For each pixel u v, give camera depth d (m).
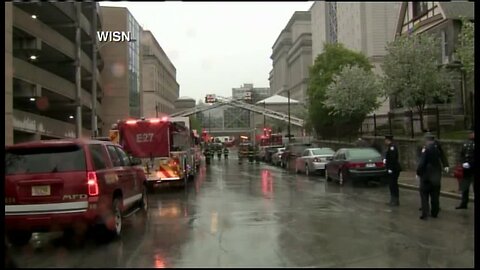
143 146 20.48
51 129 36.59
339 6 72.50
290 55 120.06
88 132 49.53
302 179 25.41
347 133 41.72
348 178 20.59
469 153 12.98
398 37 32.94
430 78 30.58
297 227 10.80
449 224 11.02
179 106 109.12
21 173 9.07
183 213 13.33
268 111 82.31
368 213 12.82
